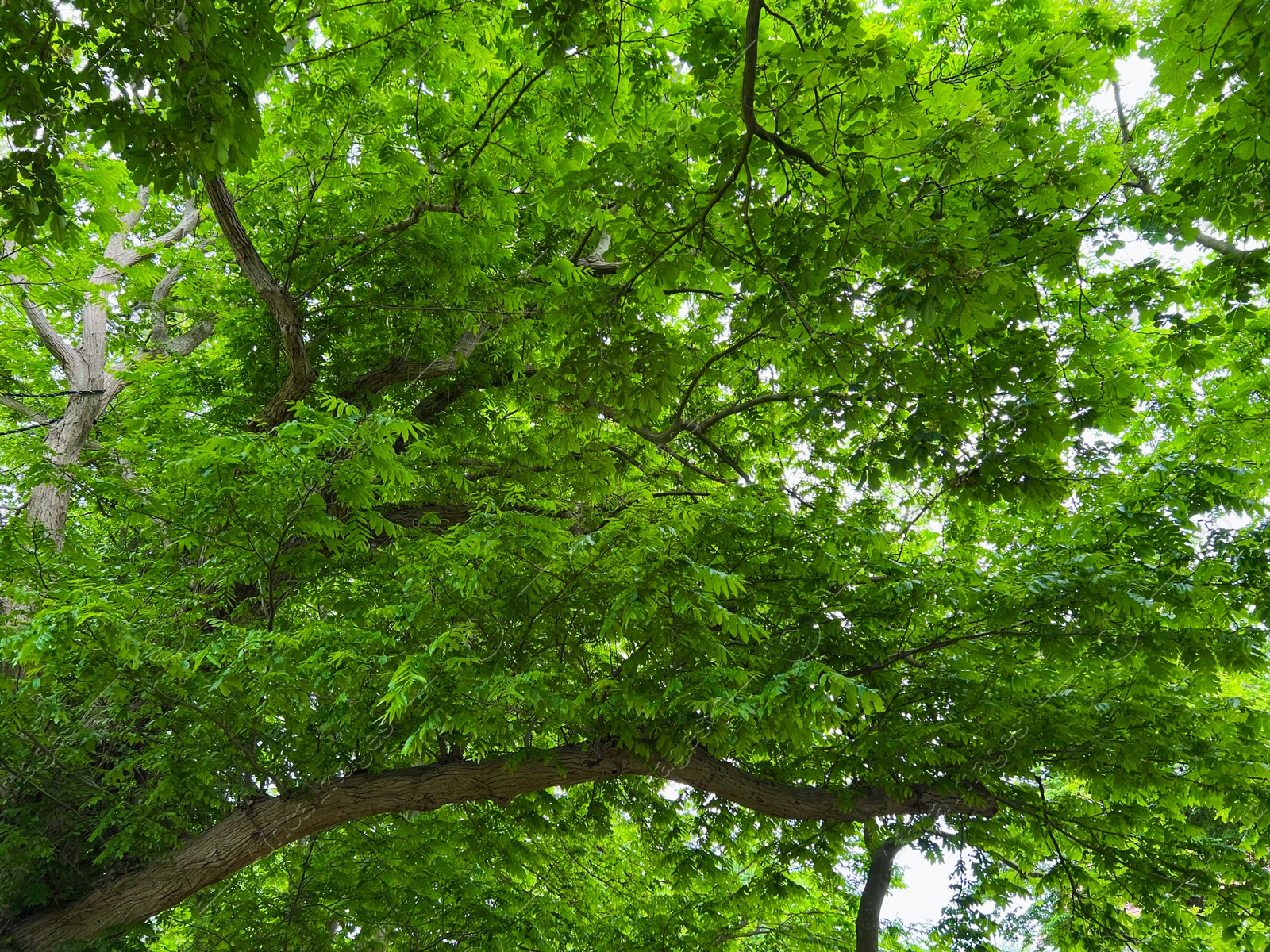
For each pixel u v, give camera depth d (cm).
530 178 856
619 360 593
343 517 752
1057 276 628
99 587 575
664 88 746
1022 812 734
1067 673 714
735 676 575
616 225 538
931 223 507
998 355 588
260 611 766
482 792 713
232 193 932
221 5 388
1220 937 783
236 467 611
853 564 693
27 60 351
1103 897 799
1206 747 659
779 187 589
